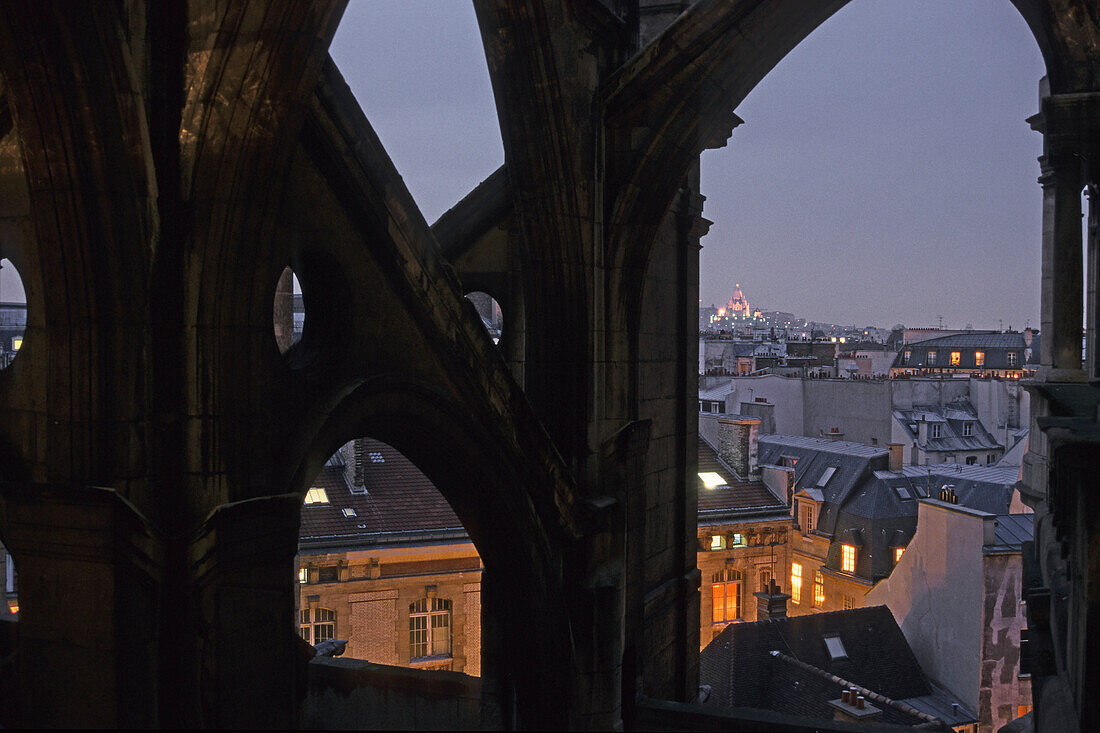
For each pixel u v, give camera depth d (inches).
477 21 270.2
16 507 167.2
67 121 153.6
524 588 274.7
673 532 389.4
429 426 238.4
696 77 277.3
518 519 265.9
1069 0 285.3
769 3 268.1
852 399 2343.8
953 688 1129.4
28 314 192.1
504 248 350.9
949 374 3380.9
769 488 1450.5
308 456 189.6
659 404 367.6
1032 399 429.1
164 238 167.5
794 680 1025.5
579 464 288.7
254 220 172.1
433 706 317.4
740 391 2412.6
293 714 181.5
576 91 273.0
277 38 161.2
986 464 2309.3
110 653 157.5
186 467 167.9
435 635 960.9
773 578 1386.6
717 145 349.7
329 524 946.1
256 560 173.6
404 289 229.3
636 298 304.7
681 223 385.4
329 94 201.9
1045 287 408.5
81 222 157.6
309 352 214.5
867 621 1175.0
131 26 162.4
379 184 218.1
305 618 920.3
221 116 163.8
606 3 287.3
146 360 165.8
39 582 165.5
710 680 1053.2
